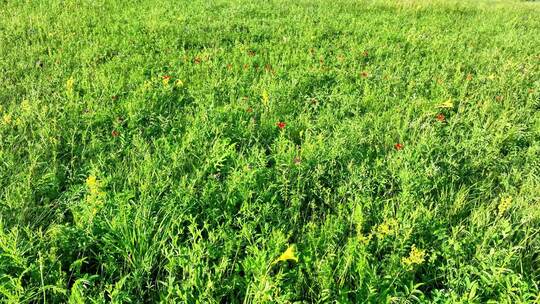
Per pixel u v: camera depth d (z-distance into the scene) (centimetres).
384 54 749
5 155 362
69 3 993
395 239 286
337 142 396
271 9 1092
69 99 476
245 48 720
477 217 312
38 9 920
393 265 265
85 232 276
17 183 327
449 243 280
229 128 436
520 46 847
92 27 820
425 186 345
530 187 355
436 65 681
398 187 358
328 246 274
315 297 253
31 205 309
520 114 505
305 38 805
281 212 318
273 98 498
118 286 234
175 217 297
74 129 418
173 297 250
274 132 445
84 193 326
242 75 587
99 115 437
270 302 228
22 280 256
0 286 217
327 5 1204
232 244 270
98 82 523
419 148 399
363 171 357
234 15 998
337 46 775
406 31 943
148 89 509
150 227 281
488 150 408
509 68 675
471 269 257
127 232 272
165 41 727
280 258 245
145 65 604
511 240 305
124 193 304
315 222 317
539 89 597
